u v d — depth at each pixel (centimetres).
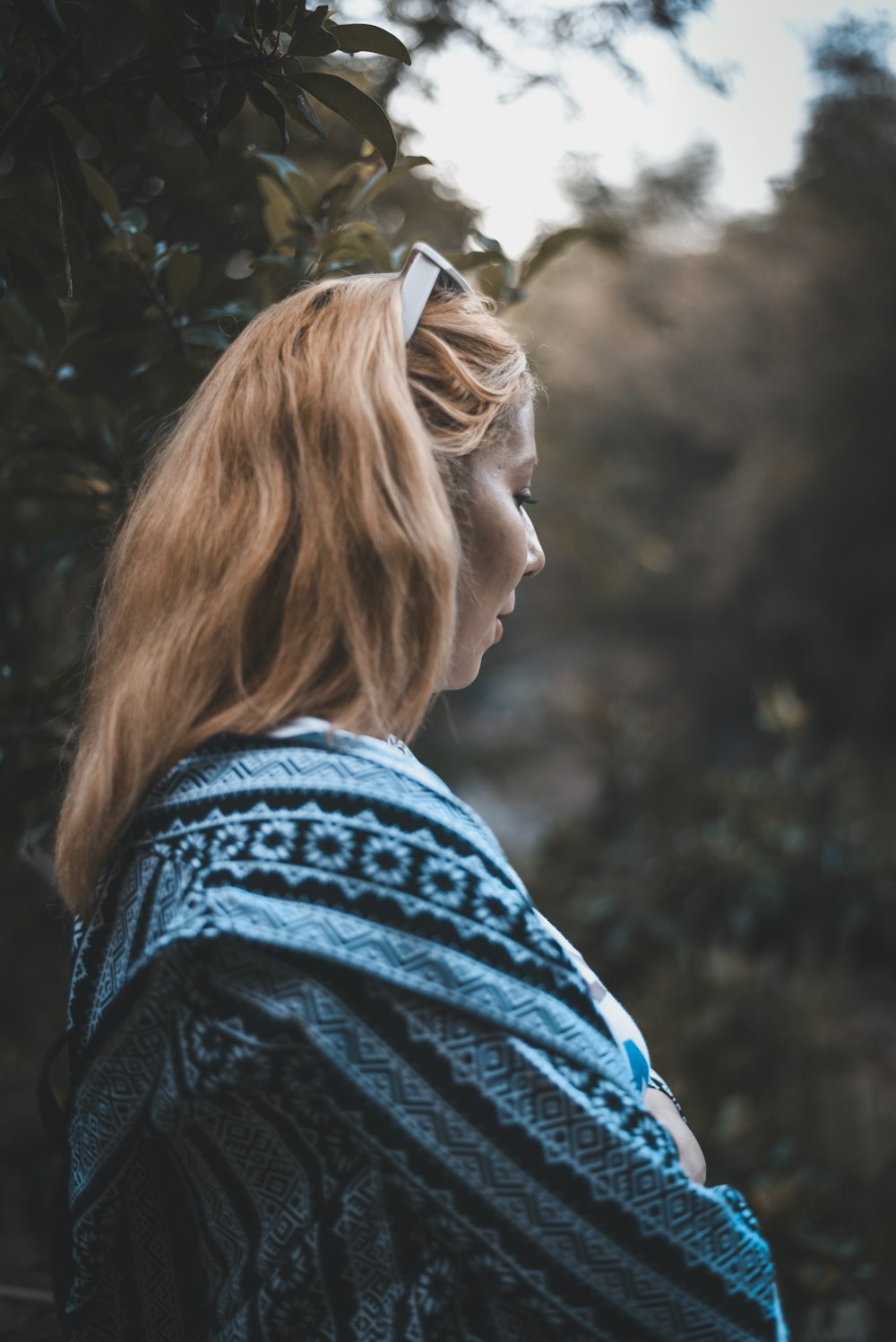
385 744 59
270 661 59
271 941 50
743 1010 398
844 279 1240
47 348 119
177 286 113
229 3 68
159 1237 63
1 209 84
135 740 58
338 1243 53
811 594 1235
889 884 557
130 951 56
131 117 76
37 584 157
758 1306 55
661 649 1437
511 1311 53
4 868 181
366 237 109
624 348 1344
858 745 1162
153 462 73
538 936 55
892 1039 461
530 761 554
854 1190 280
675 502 1395
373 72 167
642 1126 54
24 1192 213
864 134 1062
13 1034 269
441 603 60
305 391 62
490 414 65
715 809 598
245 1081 51
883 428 1190
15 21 70
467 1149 51
